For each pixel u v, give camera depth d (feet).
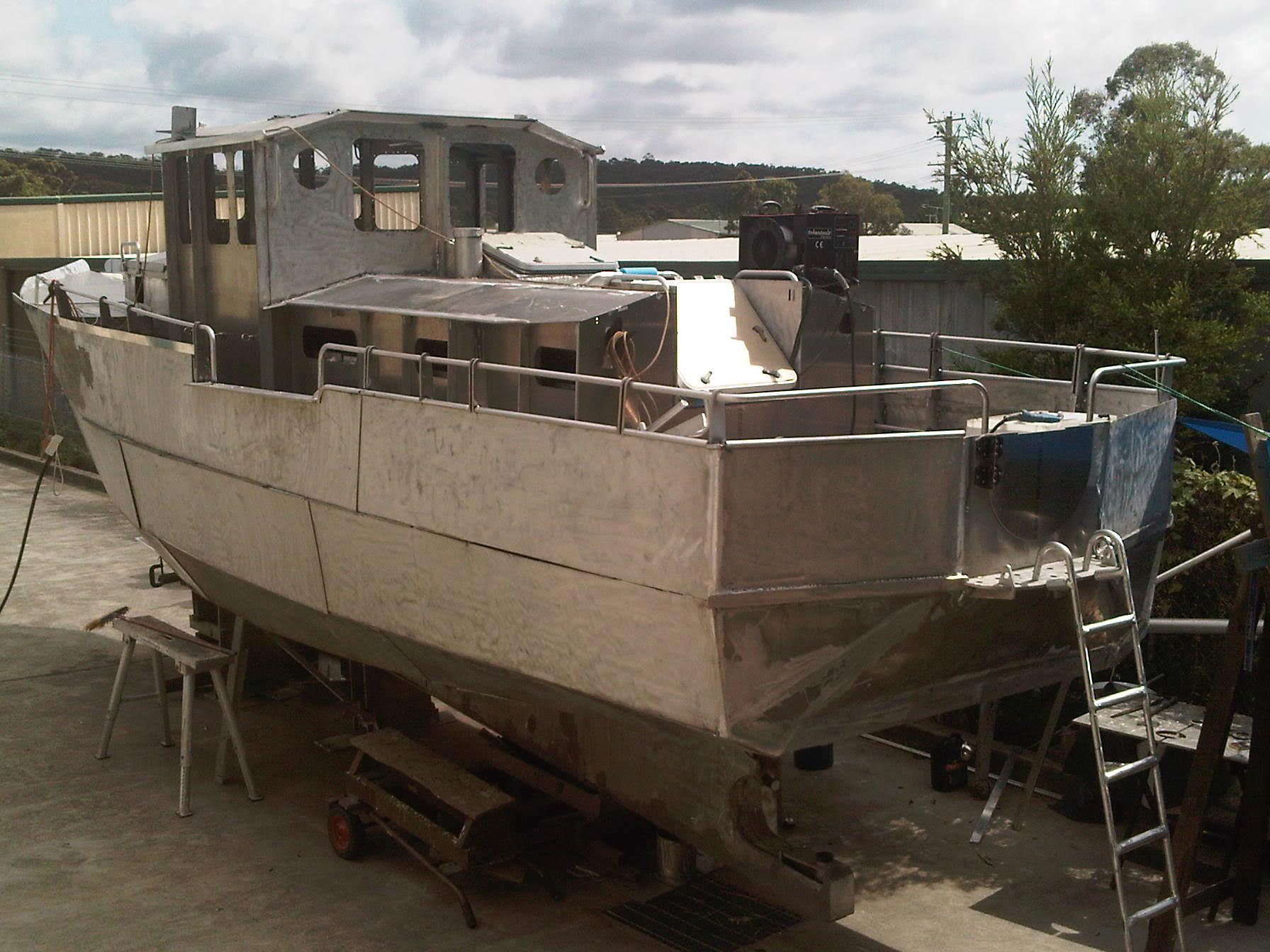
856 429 20.72
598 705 15.97
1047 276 26.43
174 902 17.92
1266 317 24.80
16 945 16.58
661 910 17.98
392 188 22.57
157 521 24.14
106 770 22.79
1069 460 15.66
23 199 62.23
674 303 17.69
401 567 17.99
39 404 56.90
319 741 21.17
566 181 24.50
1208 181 25.04
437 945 16.89
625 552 14.66
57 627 31.24
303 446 19.33
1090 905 18.07
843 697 14.99
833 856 16.12
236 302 22.30
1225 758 18.61
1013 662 16.49
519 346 17.94
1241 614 16.26
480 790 18.02
